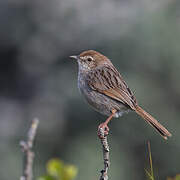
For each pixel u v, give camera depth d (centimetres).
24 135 1631
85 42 1573
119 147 1402
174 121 1372
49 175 627
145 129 1387
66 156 1502
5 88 1734
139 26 1423
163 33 1395
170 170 1376
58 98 1566
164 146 1379
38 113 1591
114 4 1573
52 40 1656
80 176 1414
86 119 1491
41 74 1673
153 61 1391
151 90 1379
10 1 1683
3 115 1677
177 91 1381
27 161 468
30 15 1684
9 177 1517
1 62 1733
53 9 1670
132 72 1402
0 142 1609
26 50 1695
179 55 1380
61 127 1524
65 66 1636
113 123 1408
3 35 1694
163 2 1448
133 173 1406
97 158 1439
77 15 1630
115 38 1460
